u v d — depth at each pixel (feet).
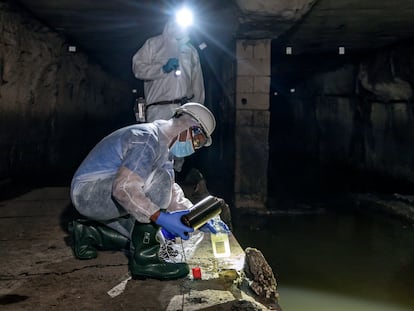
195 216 8.84
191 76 17.02
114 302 8.16
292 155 58.65
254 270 9.02
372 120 37.35
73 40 32.22
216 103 36.86
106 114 46.93
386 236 22.17
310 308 13.55
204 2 21.42
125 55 39.58
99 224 10.84
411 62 29.50
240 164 26.78
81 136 38.52
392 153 34.19
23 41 23.57
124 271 9.78
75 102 36.42
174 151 9.90
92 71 40.52
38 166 27.81
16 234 12.88
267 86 26.48
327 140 47.62
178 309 7.88
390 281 16.02
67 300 8.24
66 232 13.12
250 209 26.76
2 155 21.84
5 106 21.94
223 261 10.52
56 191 20.54
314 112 50.42
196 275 9.40
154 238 9.31
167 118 16.34
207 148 43.32
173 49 16.16
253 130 26.68
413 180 31.14
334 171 45.27
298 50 35.14
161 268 9.27
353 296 14.61
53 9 23.45
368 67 36.40
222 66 32.76
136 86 57.06
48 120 29.76
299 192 34.50
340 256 19.03
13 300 8.23
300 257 18.84
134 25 27.30
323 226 24.11
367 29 27.07
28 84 25.21
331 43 31.94
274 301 8.58
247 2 20.04
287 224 24.48
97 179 9.82
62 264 10.21
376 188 34.60
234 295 8.61
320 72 45.42
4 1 20.47
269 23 22.33
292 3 20.10
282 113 63.67
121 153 9.61
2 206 16.94
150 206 8.74
